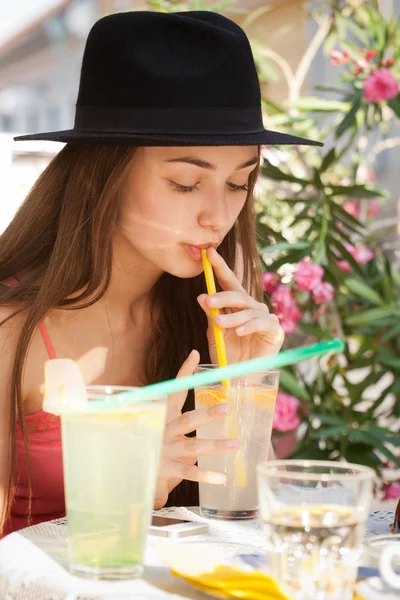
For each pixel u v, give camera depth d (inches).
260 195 163.3
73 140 72.8
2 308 77.4
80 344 81.6
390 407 158.9
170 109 71.1
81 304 78.8
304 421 153.0
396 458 140.9
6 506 75.1
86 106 74.4
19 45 662.5
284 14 358.6
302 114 171.6
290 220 159.9
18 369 75.1
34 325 76.1
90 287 78.1
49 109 751.1
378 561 49.9
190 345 86.6
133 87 71.5
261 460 61.7
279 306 143.2
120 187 74.8
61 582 47.0
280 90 354.9
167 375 86.0
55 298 77.1
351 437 140.9
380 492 151.6
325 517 44.0
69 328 81.0
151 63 71.2
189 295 85.8
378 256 161.9
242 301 71.3
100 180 76.8
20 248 82.2
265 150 155.4
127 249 79.9
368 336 154.3
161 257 74.5
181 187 72.1
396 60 157.5
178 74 70.7
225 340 75.0
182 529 56.5
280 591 43.9
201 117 71.1
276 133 74.9
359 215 168.9
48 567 49.5
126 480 47.3
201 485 62.5
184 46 71.9
